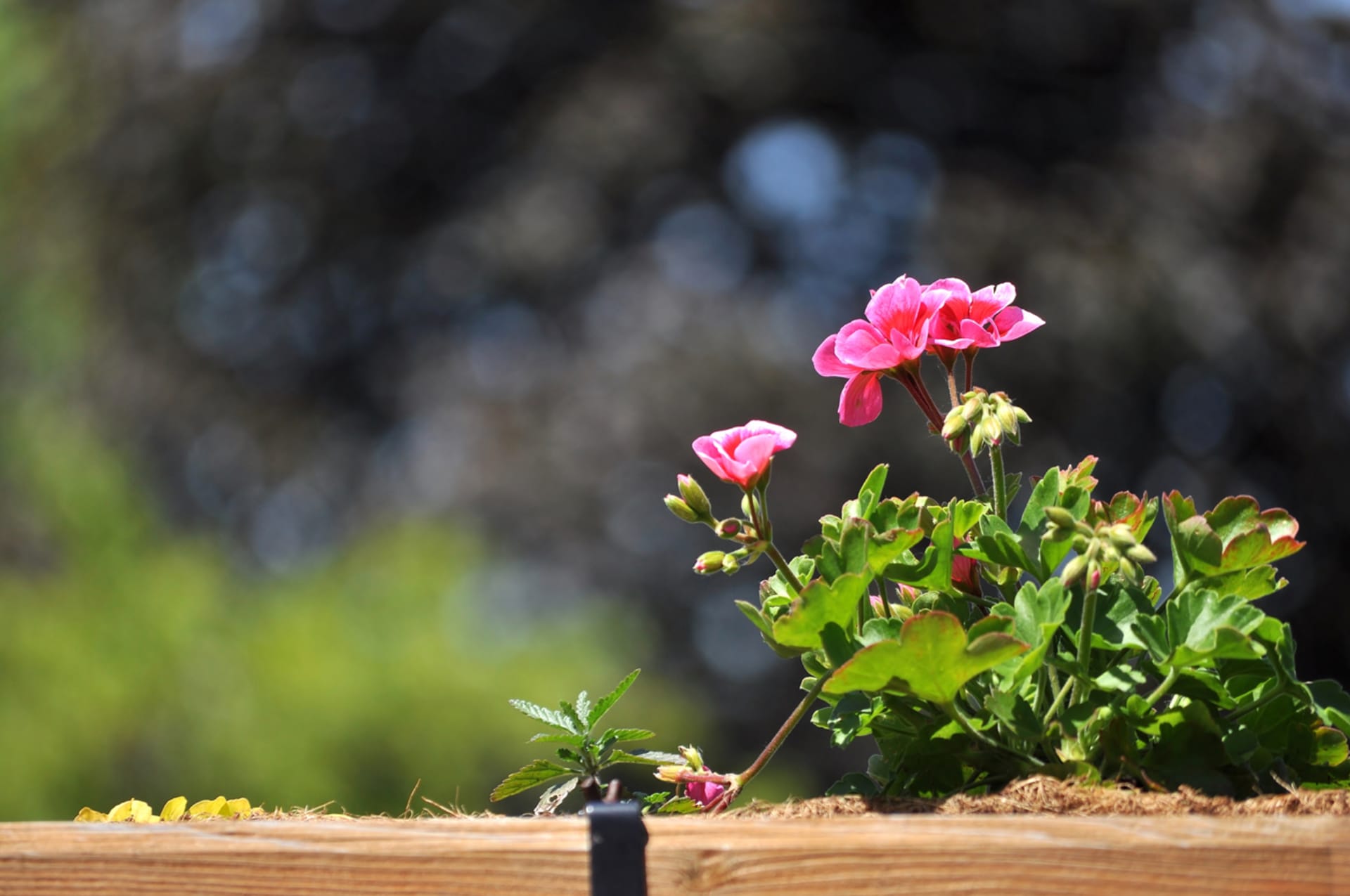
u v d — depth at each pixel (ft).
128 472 28.55
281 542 50.65
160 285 51.44
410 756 24.02
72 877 3.80
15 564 27.96
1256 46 49.26
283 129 51.60
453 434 46.73
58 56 44.47
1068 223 46.21
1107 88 50.65
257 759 23.25
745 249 48.52
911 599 5.45
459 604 26.91
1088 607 4.55
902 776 4.97
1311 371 46.34
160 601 24.23
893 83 49.70
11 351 35.12
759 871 3.84
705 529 44.57
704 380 43.42
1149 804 4.36
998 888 3.82
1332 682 4.58
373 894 3.82
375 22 51.96
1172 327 44.45
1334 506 47.14
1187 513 4.86
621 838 3.85
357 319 51.47
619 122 46.75
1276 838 3.85
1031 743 4.76
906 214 48.55
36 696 23.21
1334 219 46.73
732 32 48.85
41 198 44.70
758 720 44.34
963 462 5.28
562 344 46.75
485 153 51.24
